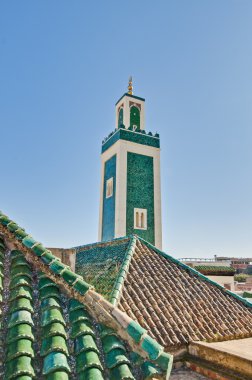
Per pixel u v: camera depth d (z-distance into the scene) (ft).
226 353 18.06
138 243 34.47
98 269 33.68
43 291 11.40
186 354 20.83
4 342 9.25
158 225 67.00
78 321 10.31
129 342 9.96
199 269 68.39
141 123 77.97
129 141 69.62
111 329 10.32
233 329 24.04
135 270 28.71
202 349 19.83
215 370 18.25
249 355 17.33
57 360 8.63
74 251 25.96
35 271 12.38
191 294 27.58
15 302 10.57
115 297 23.38
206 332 22.70
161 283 27.73
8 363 8.53
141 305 23.48
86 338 9.71
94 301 11.09
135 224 64.75
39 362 8.81
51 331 9.56
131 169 68.13
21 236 13.64
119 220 63.05
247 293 65.41
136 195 66.74
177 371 19.83
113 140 72.18
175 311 24.38
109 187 70.49
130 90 79.82
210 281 30.63
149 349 9.48
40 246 13.28
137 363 9.39
